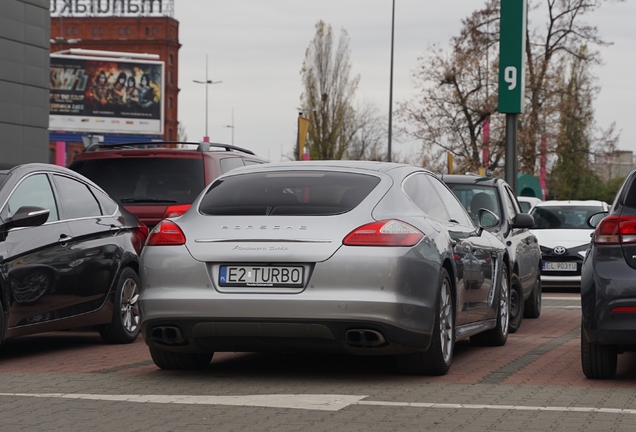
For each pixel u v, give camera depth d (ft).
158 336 25.61
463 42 177.06
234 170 27.94
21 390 24.50
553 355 32.37
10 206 30.83
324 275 24.14
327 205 25.22
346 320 23.97
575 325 44.09
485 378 26.71
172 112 443.32
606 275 24.76
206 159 39.65
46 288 31.55
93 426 19.94
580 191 251.19
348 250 24.21
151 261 25.38
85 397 23.32
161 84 277.44
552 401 22.90
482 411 21.57
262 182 26.55
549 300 60.03
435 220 27.58
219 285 24.70
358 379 26.32
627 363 30.09
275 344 24.86
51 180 33.42
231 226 25.08
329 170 26.84
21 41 95.96
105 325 35.58
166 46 436.76
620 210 25.11
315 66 251.80
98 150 40.63
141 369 28.60
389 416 20.97
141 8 437.58
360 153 309.01
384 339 24.26
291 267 24.39
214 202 26.17
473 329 30.66
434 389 24.66
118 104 275.18
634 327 24.40
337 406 22.08
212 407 22.02
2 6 93.50
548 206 72.69
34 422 20.34
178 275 24.97
